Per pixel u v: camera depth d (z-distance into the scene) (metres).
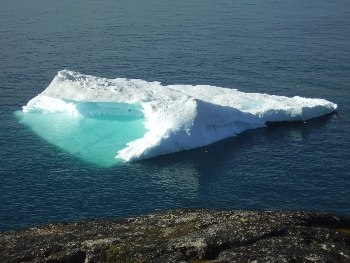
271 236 39.53
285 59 125.12
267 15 181.62
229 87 107.50
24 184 67.94
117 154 77.94
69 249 39.97
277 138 83.94
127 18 182.25
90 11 197.62
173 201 64.12
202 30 159.88
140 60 128.75
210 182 69.12
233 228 40.66
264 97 97.19
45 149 79.25
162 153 77.88
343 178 68.88
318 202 63.06
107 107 93.81
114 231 43.31
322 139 82.56
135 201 64.06
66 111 95.31
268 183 68.25
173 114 84.06
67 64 126.44
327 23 165.62
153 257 37.69
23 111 96.06
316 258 35.72
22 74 117.81
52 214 60.56
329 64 120.00
